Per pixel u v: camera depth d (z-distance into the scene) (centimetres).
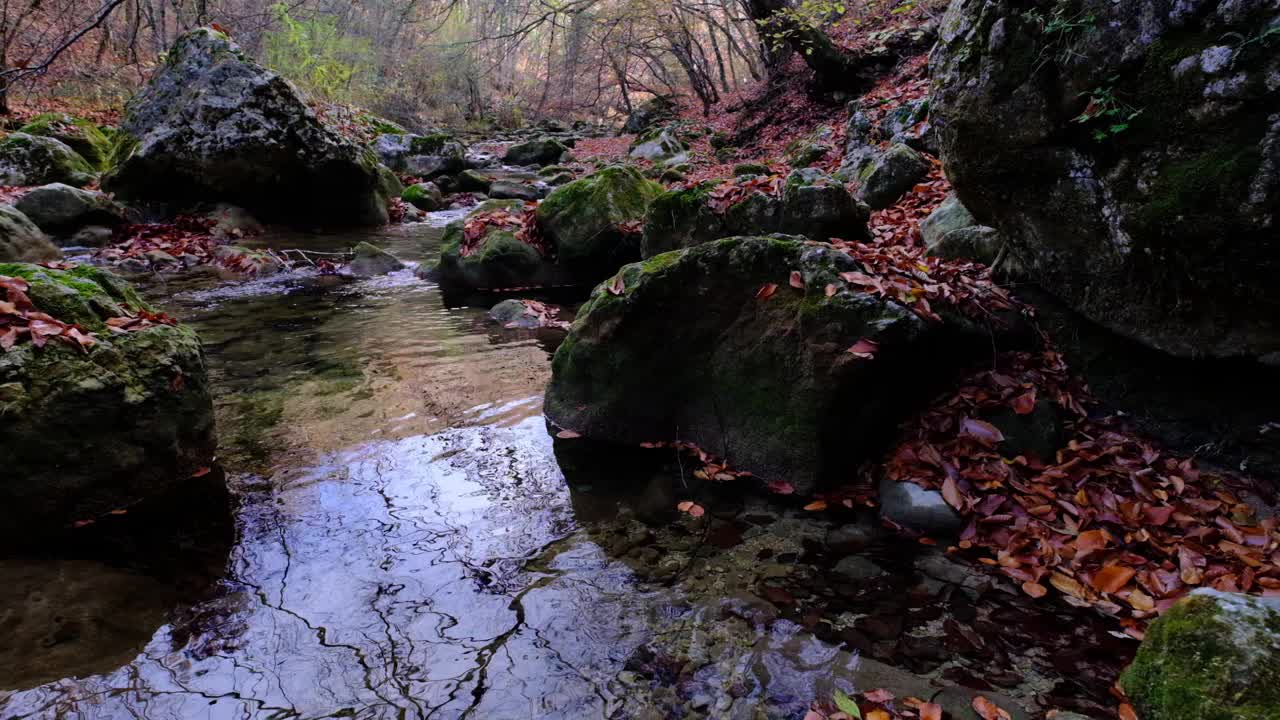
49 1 1275
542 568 271
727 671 217
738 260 352
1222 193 258
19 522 278
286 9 1487
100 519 297
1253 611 177
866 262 353
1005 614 241
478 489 329
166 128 898
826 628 235
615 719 200
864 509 311
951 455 315
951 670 216
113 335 314
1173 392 314
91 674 213
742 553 279
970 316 349
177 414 323
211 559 273
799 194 533
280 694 209
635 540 290
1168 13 270
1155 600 241
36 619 235
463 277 715
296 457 354
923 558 274
